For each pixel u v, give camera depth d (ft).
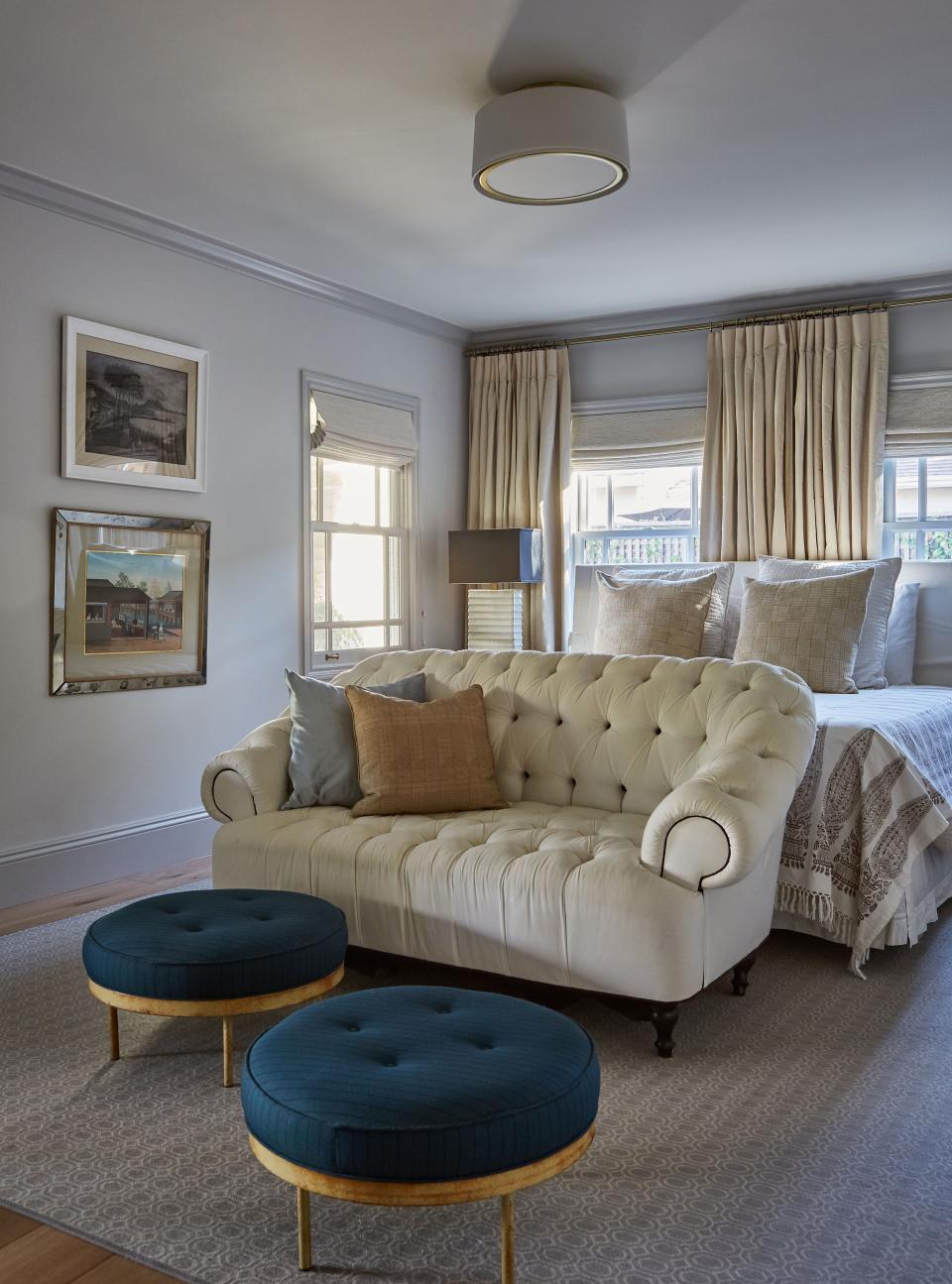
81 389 14.25
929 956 11.68
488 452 21.72
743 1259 6.28
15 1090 8.51
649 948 8.80
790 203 14.53
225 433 16.55
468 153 12.75
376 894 10.01
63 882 14.17
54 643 13.98
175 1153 7.53
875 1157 7.39
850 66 10.68
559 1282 6.08
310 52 10.32
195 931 8.79
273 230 15.52
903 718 12.46
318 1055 6.30
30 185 13.43
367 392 19.44
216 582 16.43
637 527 21.40
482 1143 5.67
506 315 20.72
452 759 11.35
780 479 18.93
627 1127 7.85
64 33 9.95
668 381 20.54
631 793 11.12
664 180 13.66
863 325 18.38
